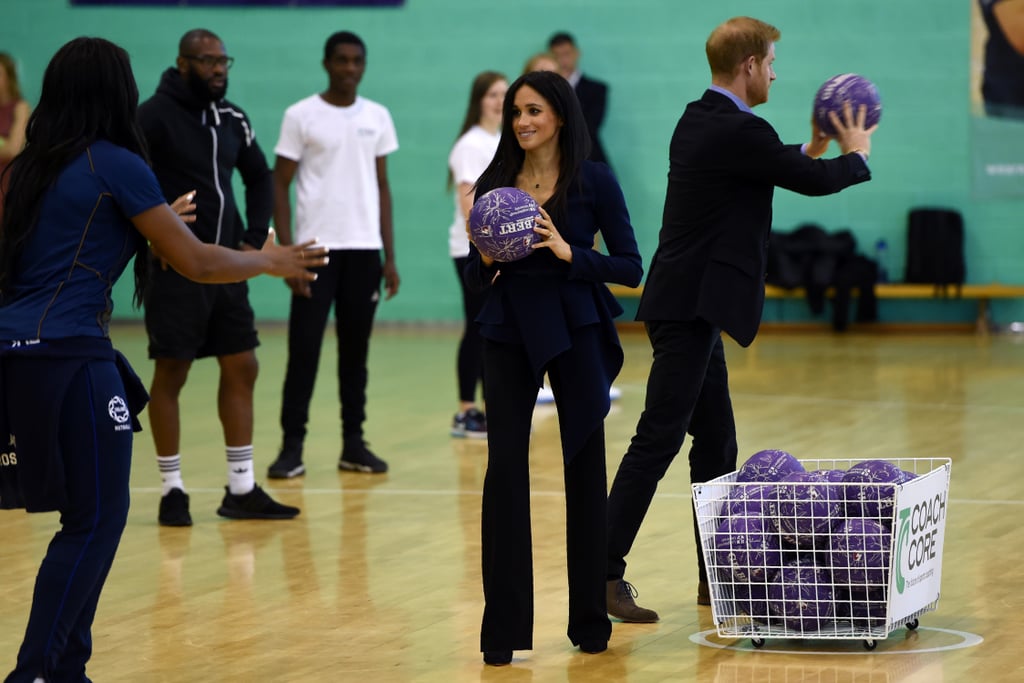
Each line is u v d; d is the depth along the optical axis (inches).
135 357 1015.0
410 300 1213.7
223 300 527.2
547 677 343.3
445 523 525.3
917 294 1129.4
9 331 307.4
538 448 677.3
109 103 316.8
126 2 1208.8
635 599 415.2
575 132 358.0
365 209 628.7
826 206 1163.3
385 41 1197.7
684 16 1175.6
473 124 710.5
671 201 392.2
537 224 343.6
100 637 383.9
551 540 488.7
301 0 1195.3
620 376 922.1
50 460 307.7
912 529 366.0
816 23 1159.0
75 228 310.3
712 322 377.4
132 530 518.3
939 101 1146.0
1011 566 440.5
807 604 358.0
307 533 511.8
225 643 376.8
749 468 382.0
